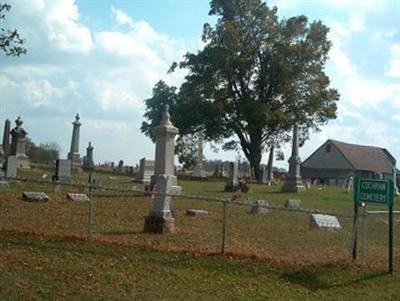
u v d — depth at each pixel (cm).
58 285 1039
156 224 1639
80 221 1720
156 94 6838
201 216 2145
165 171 1877
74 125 5191
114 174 5566
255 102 6031
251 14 6200
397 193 4781
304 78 6225
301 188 4369
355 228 1508
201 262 1313
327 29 6241
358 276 1388
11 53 1811
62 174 2812
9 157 2858
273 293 1202
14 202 2038
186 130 6272
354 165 9694
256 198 3375
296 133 4425
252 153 6400
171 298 1071
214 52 6053
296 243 1700
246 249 1484
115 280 1116
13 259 1140
